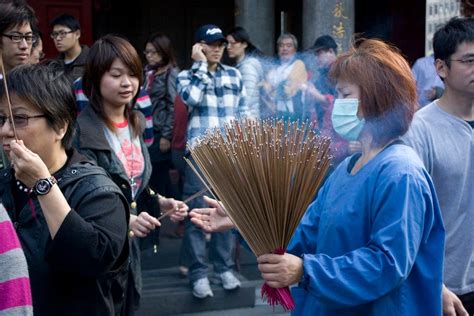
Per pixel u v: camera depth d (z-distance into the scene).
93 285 2.15
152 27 8.87
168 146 5.21
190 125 4.45
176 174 5.69
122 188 2.94
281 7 8.37
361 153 2.24
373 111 2.09
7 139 2.13
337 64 2.16
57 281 2.12
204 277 4.59
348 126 2.12
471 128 2.71
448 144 2.70
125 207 2.24
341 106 2.12
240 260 5.22
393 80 2.08
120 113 3.17
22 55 3.35
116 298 2.29
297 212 2.03
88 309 2.14
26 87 2.11
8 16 3.29
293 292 2.30
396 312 2.07
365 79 2.08
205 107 4.41
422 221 2.03
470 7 6.86
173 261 5.21
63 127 2.19
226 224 2.54
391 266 1.95
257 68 4.78
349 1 6.23
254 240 2.06
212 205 2.58
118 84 3.07
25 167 2.00
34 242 2.11
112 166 2.92
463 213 2.72
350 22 6.25
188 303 4.56
